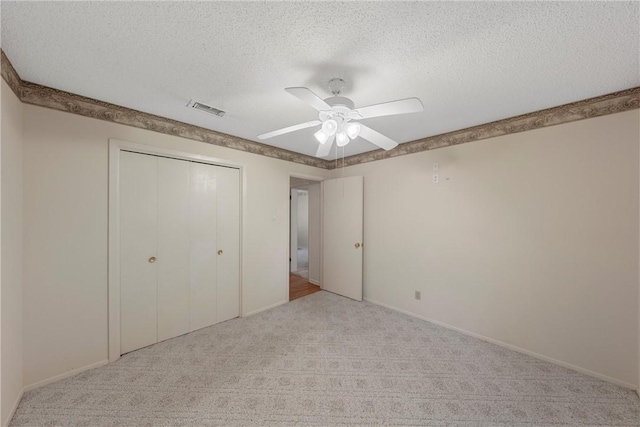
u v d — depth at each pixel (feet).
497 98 6.39
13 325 5.06
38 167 5.75
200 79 5.57
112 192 6.77
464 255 8.63
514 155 7.55
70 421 4.90
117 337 6.91
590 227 6.38
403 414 5.16
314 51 4.58
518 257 7.48
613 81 5.55
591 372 6.32
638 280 5.79
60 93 6.04
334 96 5.69
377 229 11.39
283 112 7.36
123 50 4.57
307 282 15.19
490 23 3.84
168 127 7.87
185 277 8.48
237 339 8.15
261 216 10.57
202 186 8.91
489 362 6.94
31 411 5.10
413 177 10.07
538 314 7.14
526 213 7.35
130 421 4.92
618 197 6.02
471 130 8.46
